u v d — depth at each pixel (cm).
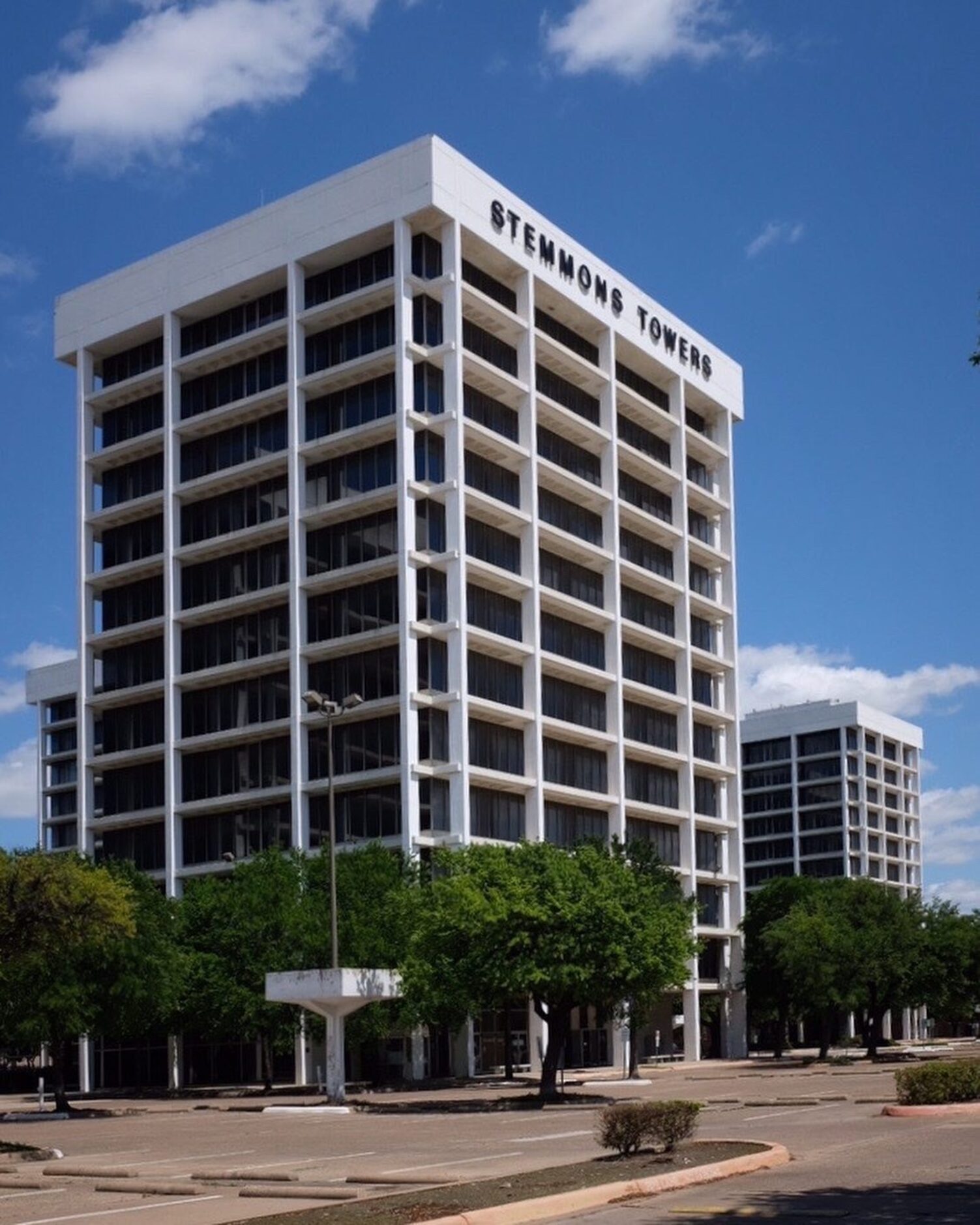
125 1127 4469
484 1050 8181
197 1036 8519
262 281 8912
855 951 8494
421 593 8150
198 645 9050
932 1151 2455
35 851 5397
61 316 9888
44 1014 5675
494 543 8688
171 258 9331
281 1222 1706
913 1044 12000
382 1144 3222
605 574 9588
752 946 10519
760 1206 1794
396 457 8250
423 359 8325
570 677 9162
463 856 5350
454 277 8325
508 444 8588
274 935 6525
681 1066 8938
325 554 8512
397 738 8056
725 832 10781
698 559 10956
